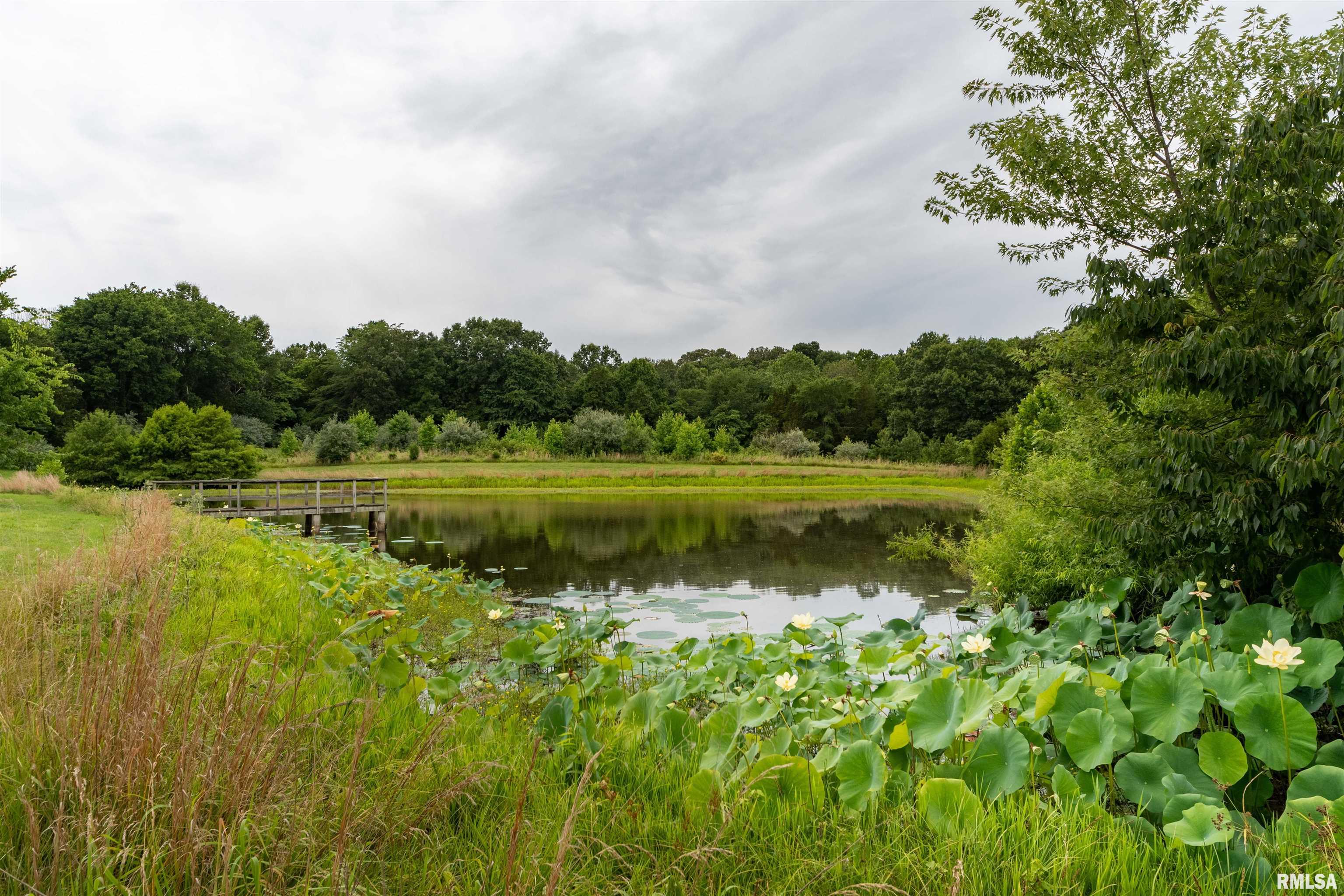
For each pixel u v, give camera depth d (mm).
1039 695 2668
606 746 2691
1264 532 4246
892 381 57406
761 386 62062
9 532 8062
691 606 8227
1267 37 5312
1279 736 2385
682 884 1804
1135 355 5246
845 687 3422
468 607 7594
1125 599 5027
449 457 42094
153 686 2232
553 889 1548
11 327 19984
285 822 1869
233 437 23688
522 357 65438
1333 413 3381
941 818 2119
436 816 2152
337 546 10188
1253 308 4375
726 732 2855
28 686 2469
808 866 1927
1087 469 6684
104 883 1626
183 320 49438
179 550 5867
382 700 2824
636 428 46250
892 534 16422
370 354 62344
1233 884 1824
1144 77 5402
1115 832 2037
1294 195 4125
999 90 6031
